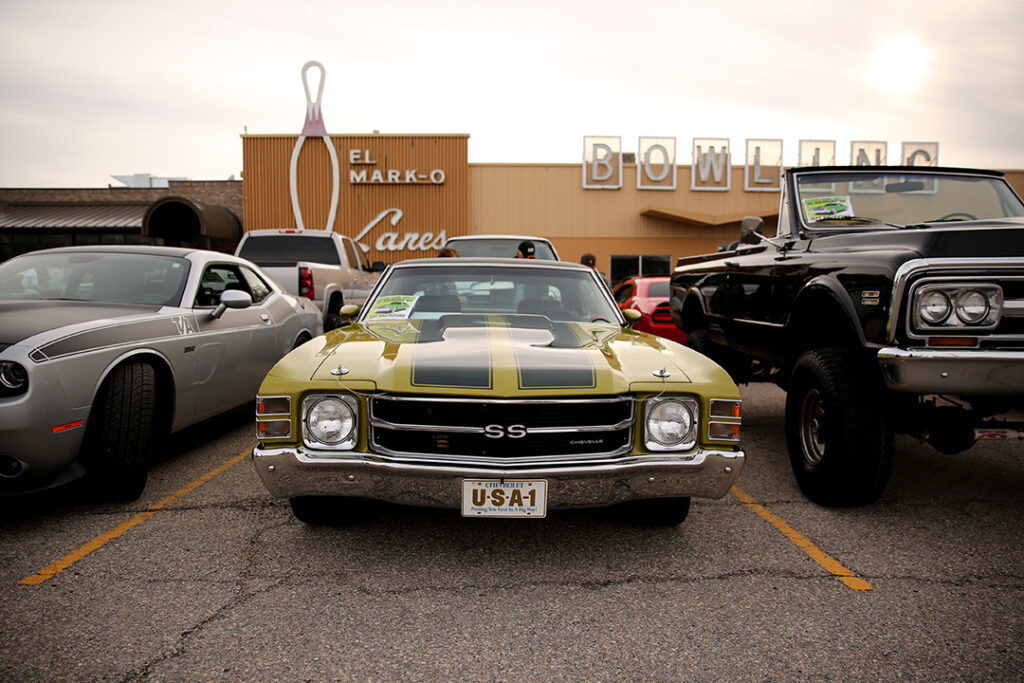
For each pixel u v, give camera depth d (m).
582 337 3.25
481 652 2.18
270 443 2.67
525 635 2.29
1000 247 2.92
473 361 2.75
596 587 2.64
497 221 19.97
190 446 4.74
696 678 2.05
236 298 4.25
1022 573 2.80
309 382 2.67
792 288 3.99
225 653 2.15
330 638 2.25
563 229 20.06
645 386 2.71
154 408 3.78
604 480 2.61
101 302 3.98
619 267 20.19
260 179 19.19
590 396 2.64
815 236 4.23
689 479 2.69
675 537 3.15
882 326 3.07
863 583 2.70
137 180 30.09
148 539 3.04
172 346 3.82
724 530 3.25
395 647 2.20
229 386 4.55
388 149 19.22
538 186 19.97
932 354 2.89
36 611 2.39
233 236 19.17
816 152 19.28
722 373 2.88
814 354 3.61
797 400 3.79
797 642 2.26
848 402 3.33
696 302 5.96
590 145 19.91
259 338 4.99
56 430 2.99
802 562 2.89
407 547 2.99
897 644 2.25
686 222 20.09
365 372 2.70
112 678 2.00
